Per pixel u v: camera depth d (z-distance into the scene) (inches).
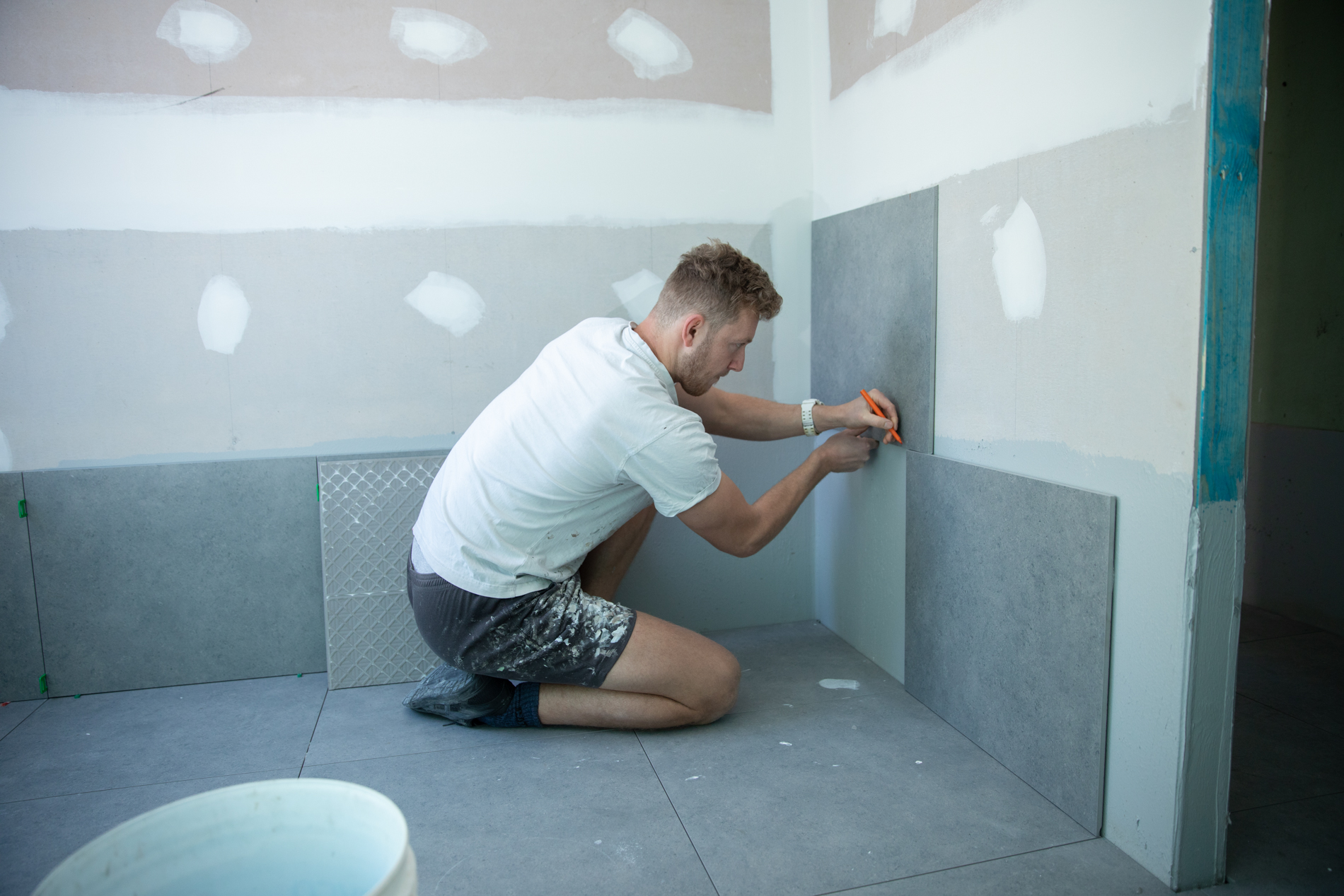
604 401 65.2
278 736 75.0
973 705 71.1
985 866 55.0
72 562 83.1
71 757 71.3
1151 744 53.2
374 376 88.0
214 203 82.7
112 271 81.4
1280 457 102.6
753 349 97.6
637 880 54.2
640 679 70.8
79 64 78.6
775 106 95.0
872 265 83.4
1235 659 50.8
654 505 83.9
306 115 83.5
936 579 75.5
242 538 86.4
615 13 89.1
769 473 98.8
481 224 88.4
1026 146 61.3
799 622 102.7
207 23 80.6
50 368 81.4
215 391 85.0
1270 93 102.6
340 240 85.5
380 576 86.0
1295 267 100.1
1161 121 49.4
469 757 70.6
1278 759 68.7
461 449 72.4
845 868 55.0
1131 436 53.2
